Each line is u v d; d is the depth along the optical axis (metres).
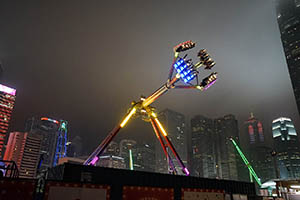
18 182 7.37
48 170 19.39
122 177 17.12
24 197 7.29
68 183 8.11
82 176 16.11
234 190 21.78
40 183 8.41
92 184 8.49
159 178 18.11
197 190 10.48
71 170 16.03
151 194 9.34
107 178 16.69
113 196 8.77
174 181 18.62
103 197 8.51
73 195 8.05
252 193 23.30
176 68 30.66
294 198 33.22
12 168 16.11
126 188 8.98
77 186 8.22
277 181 36.25
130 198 8.91
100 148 32.06
